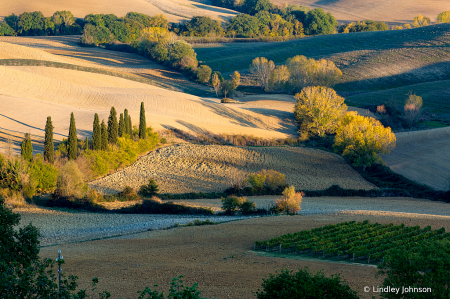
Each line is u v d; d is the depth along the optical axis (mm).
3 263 20641
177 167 83375
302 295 19641
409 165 94188
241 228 47219
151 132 95875
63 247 39781
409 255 21172
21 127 96125
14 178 60781
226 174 82250
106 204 60688
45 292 19438
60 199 60094
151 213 59281
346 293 20438
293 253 37906
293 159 96312
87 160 73438
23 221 49844
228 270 30547
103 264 32750
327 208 66438
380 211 59594
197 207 60906
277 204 61969
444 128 118375
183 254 36031
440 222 49688
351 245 39094
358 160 94062
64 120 104938
